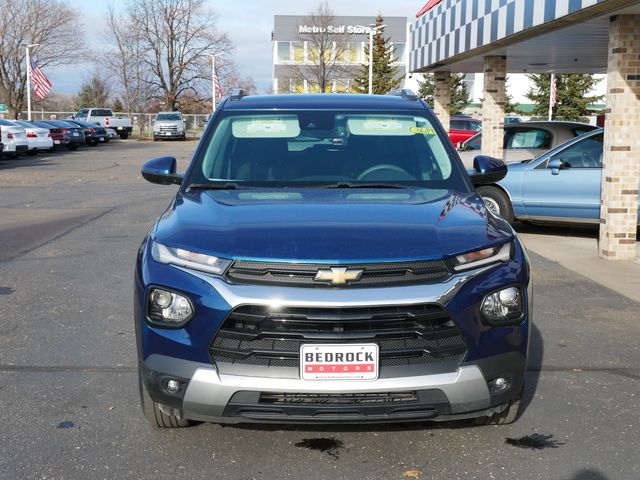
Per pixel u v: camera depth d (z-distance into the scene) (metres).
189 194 4.10
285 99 5.02
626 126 8.38
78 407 4.08
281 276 3.09
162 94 62.22
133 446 3.59
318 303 2.99
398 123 4.75
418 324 3.07
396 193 4.05
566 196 9.60
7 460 3.43
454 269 3.17
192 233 3.37
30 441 3.64
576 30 10.44
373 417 3.10
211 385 3.08
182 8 59.81
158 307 3.23
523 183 9.86
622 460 3.47
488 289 3.20
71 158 29.17
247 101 5.00
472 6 13.11
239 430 3.76
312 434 3.72
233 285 3.08
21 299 6.46
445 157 4.50
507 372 3.25
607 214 8.49
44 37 56.50
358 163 4.42
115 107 74.50
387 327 3.06
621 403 4.19
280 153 4.49
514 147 11.89
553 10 9.28
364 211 3.61
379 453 3.53
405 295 3.03
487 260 3.27
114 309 6.16
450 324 3.12
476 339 3.14
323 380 3.04
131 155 31.42
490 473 3.33
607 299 6.64
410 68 19.50
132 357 4.95
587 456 3.51
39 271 7.61
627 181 8.41
